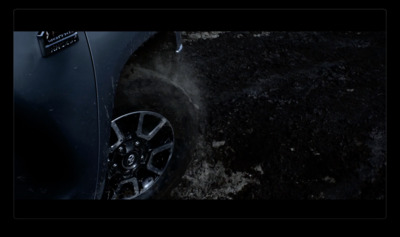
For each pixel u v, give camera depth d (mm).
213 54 3574
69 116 1247
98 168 1422
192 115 1876
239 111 2822
